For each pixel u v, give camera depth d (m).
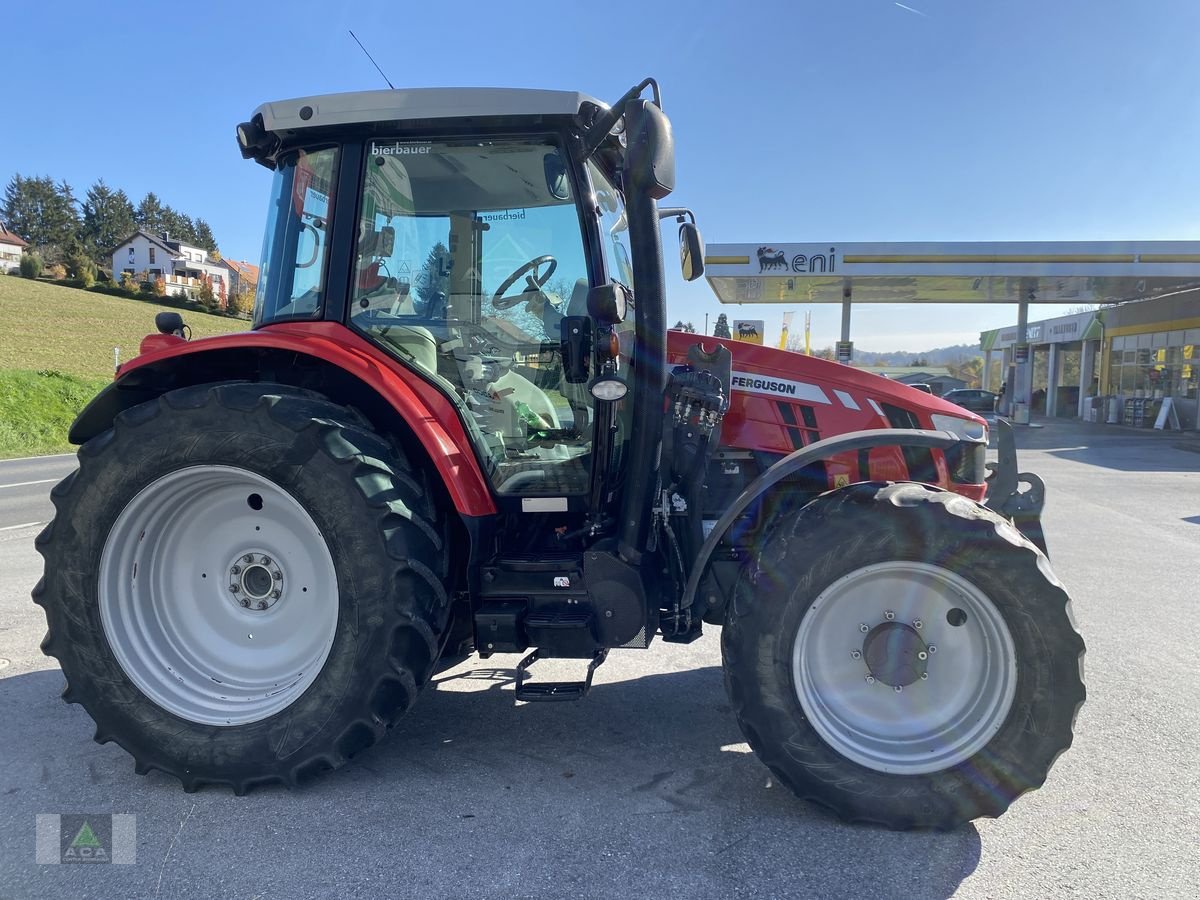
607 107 2.98
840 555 2.57
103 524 2.85
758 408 3.32
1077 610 5.02
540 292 3.11
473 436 3.03
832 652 2.69
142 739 2.81
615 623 2.85
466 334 3.17
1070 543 7.16
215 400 2.78
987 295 25.27
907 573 2.63
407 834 2.51
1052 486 11.09
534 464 3.13
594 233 3.04
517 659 4.17
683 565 3.07
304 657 2.92
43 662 4.06
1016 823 2.58
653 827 2.55
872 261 20.00
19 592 5.42
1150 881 2.26
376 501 2.68
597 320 2.83
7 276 56.44
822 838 2.49
